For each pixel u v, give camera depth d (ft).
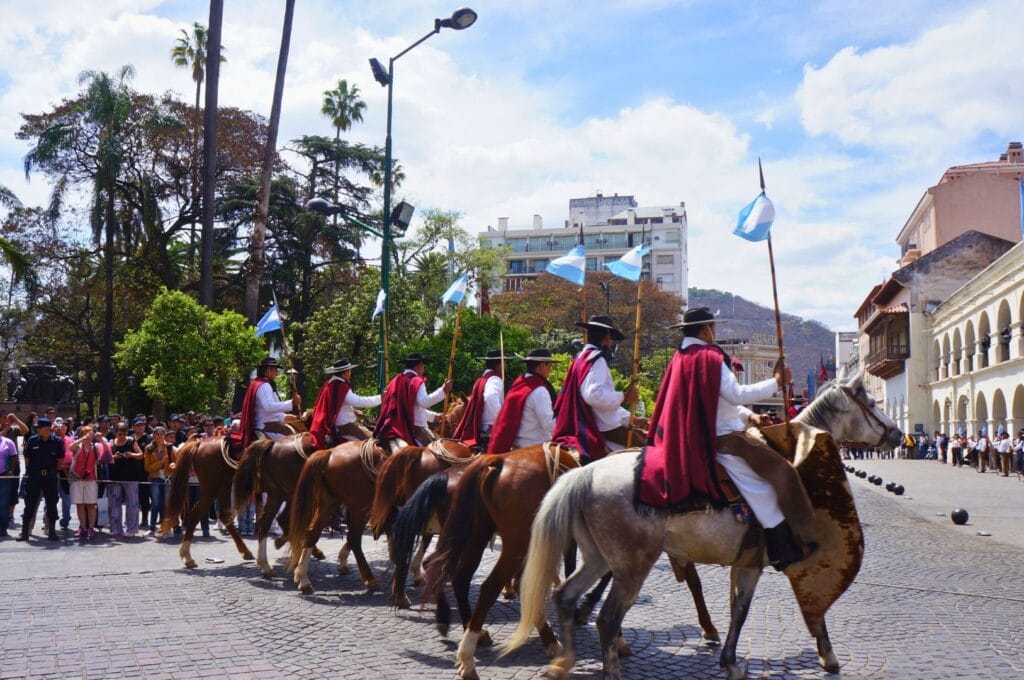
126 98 115.75
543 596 19.43
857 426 24.11
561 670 19.39
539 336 175.32
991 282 130.52
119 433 51.42
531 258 375.25
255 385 39.27
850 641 24.64
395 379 33.04
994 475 114.21
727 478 19.81
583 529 20.15
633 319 220.84
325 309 125.18
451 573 21.98
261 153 148.56
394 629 25.76
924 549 44.57
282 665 21.77
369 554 41.57
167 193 141.49
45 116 134.62
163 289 97.86
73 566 37.78
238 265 150.61
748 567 20.44
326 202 57.72
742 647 24.04
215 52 95.04
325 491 31.99
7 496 49.88
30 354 152.46
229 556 41.04
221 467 38.11
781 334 21.93
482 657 22.97
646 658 22.99
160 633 24.88
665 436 19.84
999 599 31.14
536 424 26.86
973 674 21.33
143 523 54.13
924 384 177.99
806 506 20.30
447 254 143.23
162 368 94.22
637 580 19.47
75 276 133.90
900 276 181.06
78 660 22.06
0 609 27.99
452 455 28.02
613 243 362.74
